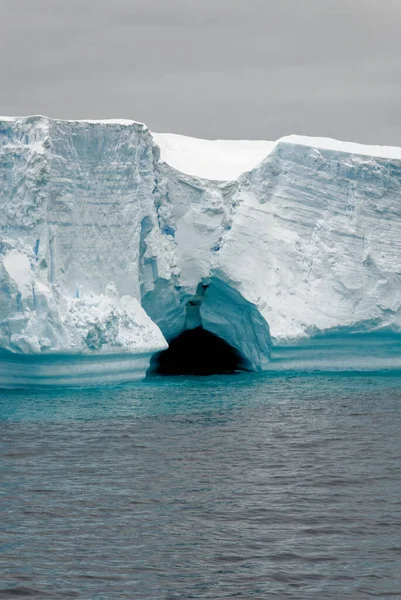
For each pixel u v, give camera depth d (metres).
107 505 45.34
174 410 66.38
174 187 82.19
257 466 52.53
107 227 74.62
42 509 44.56
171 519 43.53
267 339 81.56
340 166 84.38
